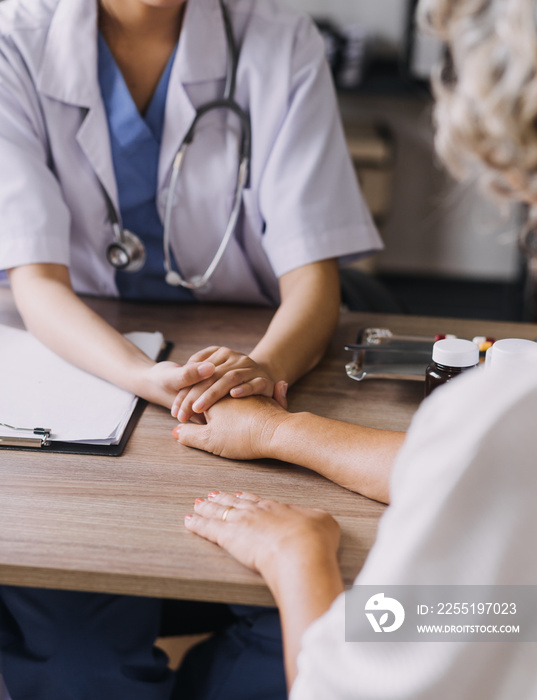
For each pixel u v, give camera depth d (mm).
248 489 760
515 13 350
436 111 422
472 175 435
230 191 1163
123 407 898
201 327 1136
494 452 413
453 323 1167
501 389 429
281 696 1016
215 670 1060
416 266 3457
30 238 1068
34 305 1036
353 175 1179
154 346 1035
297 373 971
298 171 1129
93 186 1149
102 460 805
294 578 589
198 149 1151
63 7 1086
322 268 1118
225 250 1196
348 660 465
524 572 422
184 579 636
